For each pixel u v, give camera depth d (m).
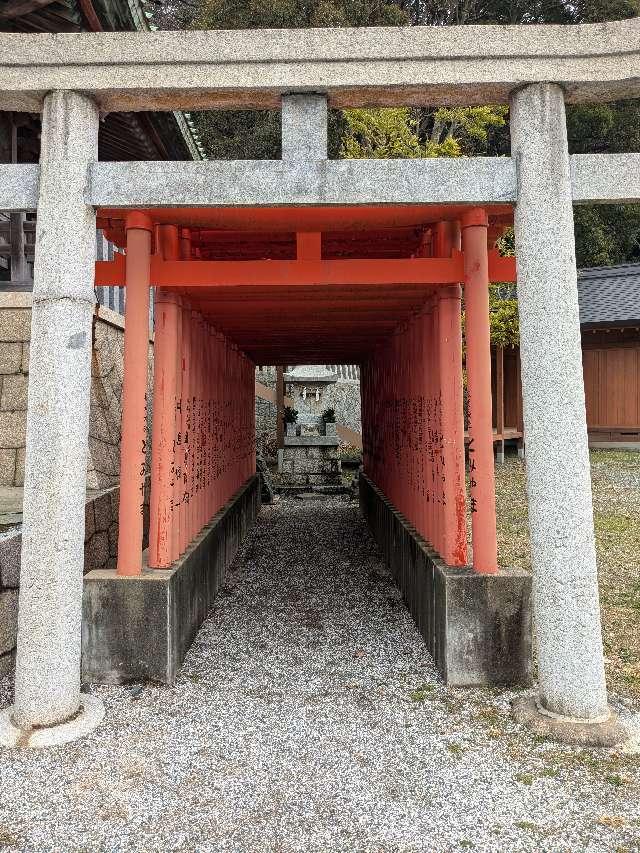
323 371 13.40
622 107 19.64
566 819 2.40
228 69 3.06
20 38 3.06
